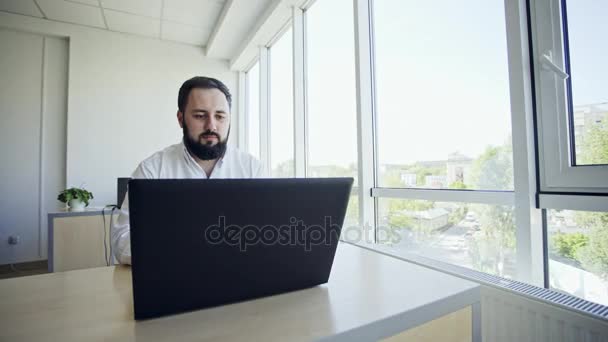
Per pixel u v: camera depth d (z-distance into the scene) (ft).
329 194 1.85
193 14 10.91
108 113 11.83
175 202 1.43
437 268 3.92
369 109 6.23
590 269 3.13
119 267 2.64
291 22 9.62
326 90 7.82
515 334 3.06
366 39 6.30
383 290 2.02
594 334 2.53
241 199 1.59
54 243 7.91
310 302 1.82
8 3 10.08
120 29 11.89
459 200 4.31
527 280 3.47
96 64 11.71
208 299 1.69
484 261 4.06
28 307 1.77
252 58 12.65
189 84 3.75
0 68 10.79
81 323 1.56
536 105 3.53
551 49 3.40
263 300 1.85
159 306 1.58
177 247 1.52
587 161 3.15
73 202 8.61
